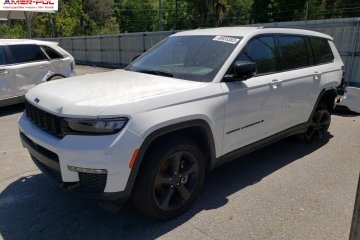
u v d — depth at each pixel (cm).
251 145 405
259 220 331
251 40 399
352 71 1052
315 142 565
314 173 439
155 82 344
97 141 275
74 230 316
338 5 4503
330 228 319
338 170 449
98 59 2328
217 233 311
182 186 333
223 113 351
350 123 694
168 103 306
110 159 273
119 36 2062
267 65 419
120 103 284
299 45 487
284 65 449
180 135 330
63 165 286
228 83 360
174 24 6172
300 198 373
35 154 326
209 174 437
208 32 435
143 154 289
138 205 309
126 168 281
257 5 4781
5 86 770
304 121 500
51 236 307
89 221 331
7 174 438
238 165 466
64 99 303
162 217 324
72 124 282
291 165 466
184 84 339
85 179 285
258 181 416
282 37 455
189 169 333
